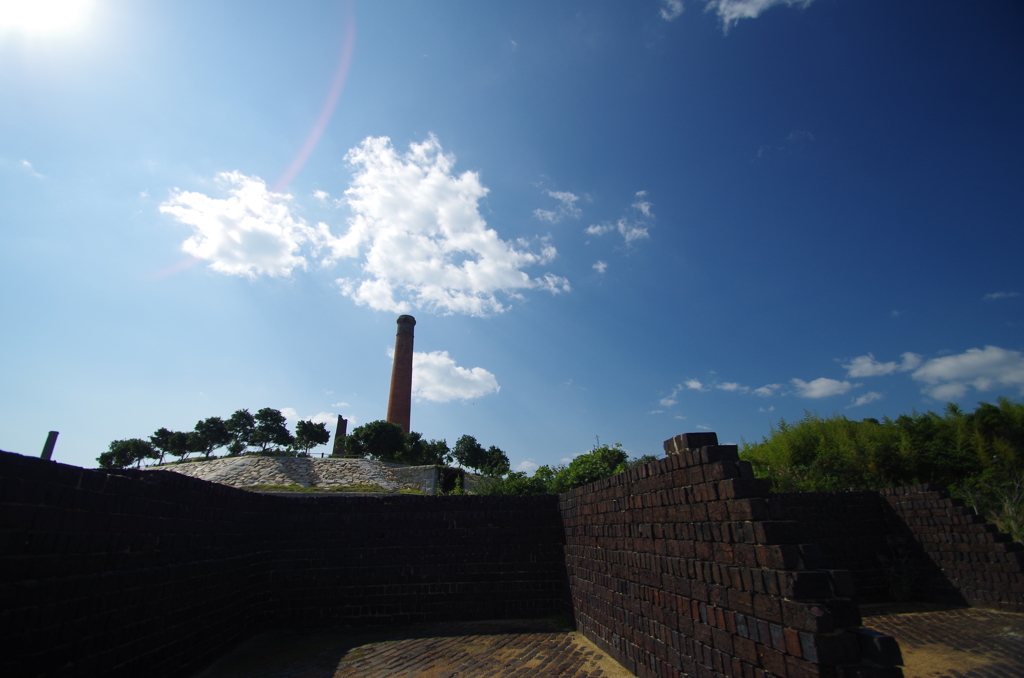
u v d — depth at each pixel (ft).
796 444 86.33
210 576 27.86
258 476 103.76
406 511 39.32
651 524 22.20
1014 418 73.41
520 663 26.30
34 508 15.37
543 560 38.47
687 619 18.67
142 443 171.12
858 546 41.32
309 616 36.40
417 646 30.58
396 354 182.29
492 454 181.47
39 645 15.17
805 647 12.46
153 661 21.63
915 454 71.20
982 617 33.01
